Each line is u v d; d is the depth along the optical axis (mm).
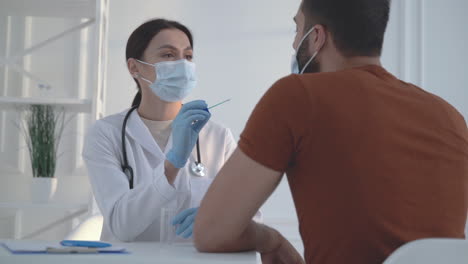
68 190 2928
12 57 2814
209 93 3041
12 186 2924
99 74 2660
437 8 3137
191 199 1875
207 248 1106
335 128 1015
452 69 3105
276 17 3094
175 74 1994
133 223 1572
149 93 2051
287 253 1363
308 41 1235
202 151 2025
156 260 969
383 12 1187
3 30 2963
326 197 1018
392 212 990
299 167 1054
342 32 1176
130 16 3062
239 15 3092
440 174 1038
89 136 1928
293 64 1427
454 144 1080
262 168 1028
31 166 2904
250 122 1055
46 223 2922
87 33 3025
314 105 1025
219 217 1063
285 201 2984
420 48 3092
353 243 995
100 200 1747
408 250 832
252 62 3068
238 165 1044
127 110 2080
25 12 2887
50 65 3000
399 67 3100
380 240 986
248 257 1048
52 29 3014
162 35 2049
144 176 1883
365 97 1047
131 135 1947
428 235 1004
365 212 991
